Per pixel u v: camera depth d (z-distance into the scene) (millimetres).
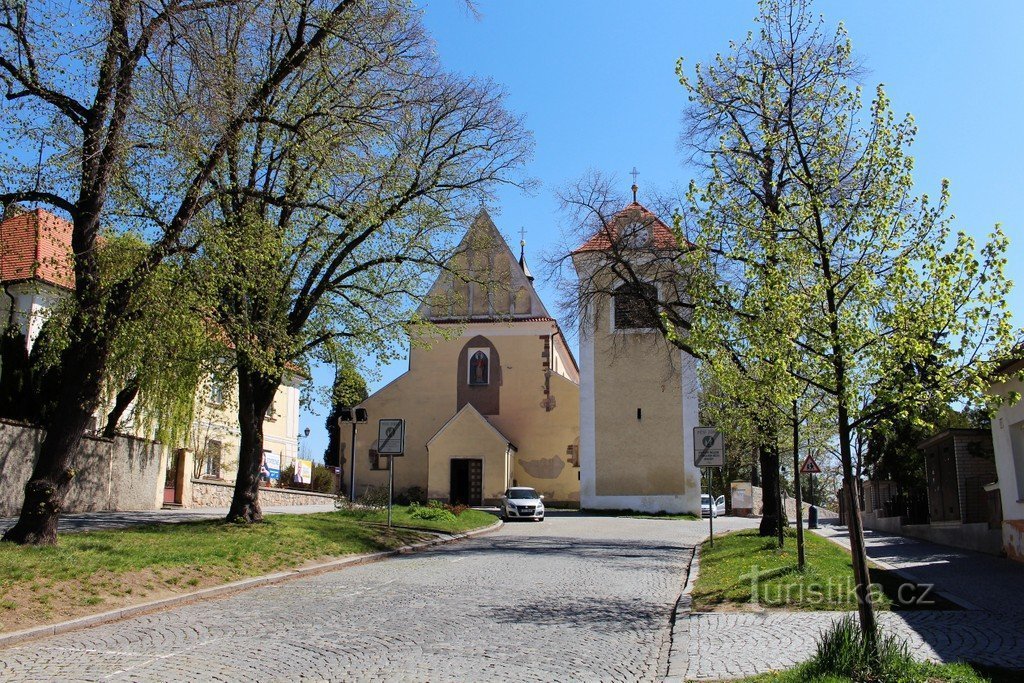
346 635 9500
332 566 16312
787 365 7980
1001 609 11164
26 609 9820
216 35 14234
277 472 39188
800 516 14312
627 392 42375
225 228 16453
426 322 22141
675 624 10469
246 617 10633
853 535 7586
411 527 24062
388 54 16578
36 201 13680
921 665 7312
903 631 9516
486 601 12266
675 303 21391
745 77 10523
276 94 17234
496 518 32781
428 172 20969
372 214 18609
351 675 7688
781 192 9484
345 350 20750
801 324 7918
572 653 8875
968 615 10633
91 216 13664
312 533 18859
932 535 25312
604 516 39594
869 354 7695
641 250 25844
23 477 20156
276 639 9219
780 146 9594
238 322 17281
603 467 42062
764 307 8336
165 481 26969
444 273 23016
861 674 7051
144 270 14180
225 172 17312
